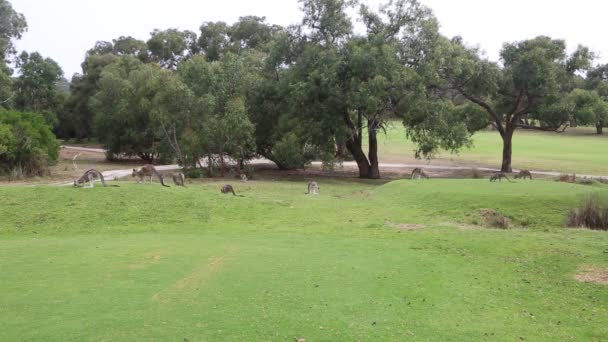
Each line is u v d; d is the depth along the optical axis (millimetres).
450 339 8336
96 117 60938
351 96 37750
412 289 11156
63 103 83938
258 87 43875
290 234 18672
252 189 31734
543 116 46406
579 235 17828
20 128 40969
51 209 21625
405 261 14016
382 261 13922
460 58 41750
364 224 20750
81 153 71312
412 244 16719
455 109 47344
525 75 43844
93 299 9930
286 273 12203
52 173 44344
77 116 83625
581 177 40938
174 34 84250
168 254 14430
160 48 85250
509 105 48875
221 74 42375
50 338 7879
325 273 12289
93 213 21469
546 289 11688
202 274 12016
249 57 50250
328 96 39188
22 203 22078
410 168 51156
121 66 71375
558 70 44656
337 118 39750
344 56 39531
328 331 8383
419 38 40688
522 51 45000
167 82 40125
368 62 38000
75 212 21453
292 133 40250
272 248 15625
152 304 9633
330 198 28172
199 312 9180
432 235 18250
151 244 16156
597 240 16828
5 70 56219
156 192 24625
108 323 8555
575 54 44906
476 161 58156
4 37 63000
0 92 56094
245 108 41531
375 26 41844
